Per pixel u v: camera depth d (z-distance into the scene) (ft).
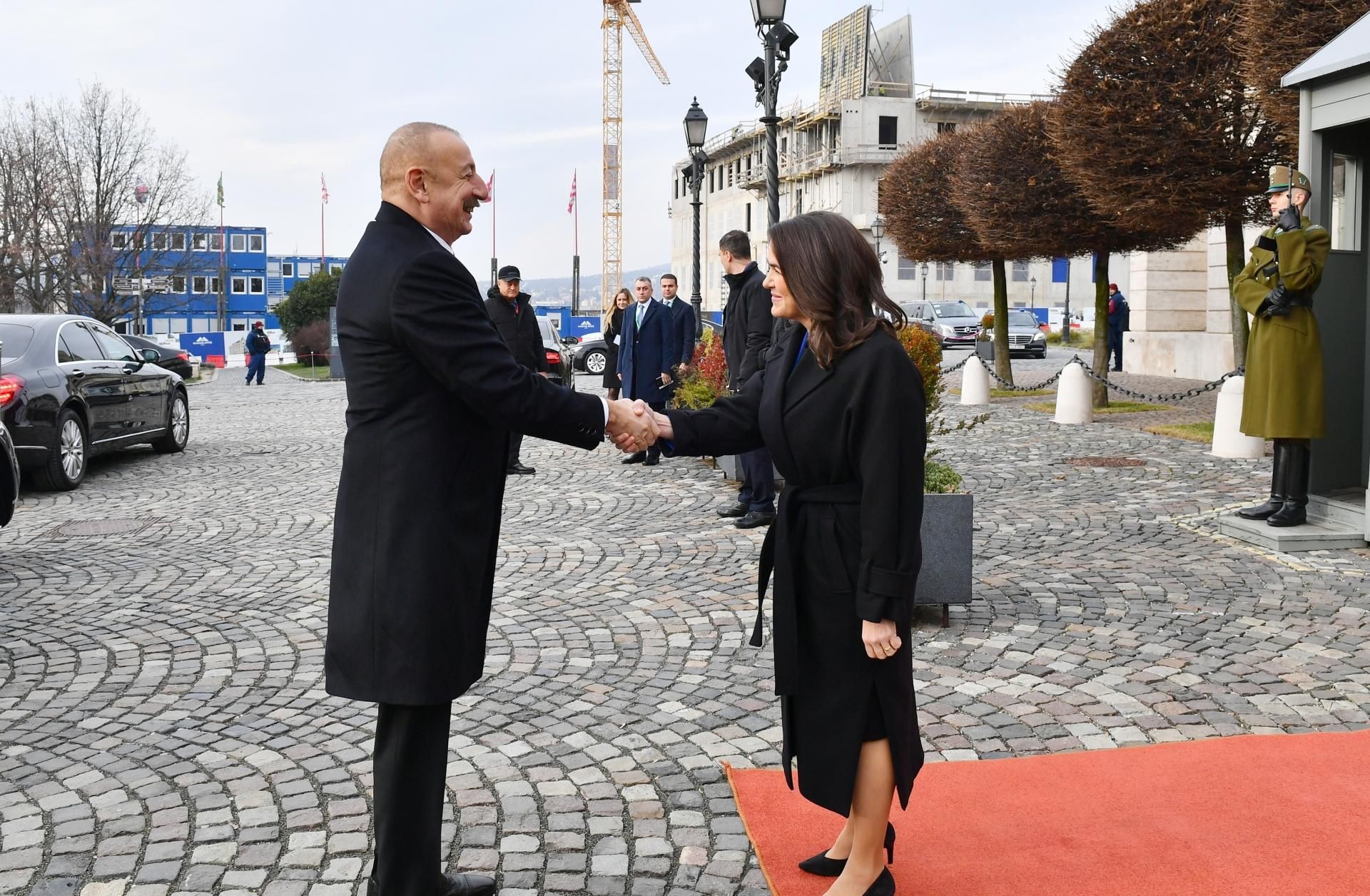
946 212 62.13
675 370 36.11
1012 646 16.07
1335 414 23.40
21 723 13.84
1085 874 9.57
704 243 272.51
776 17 35.94
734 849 10.24
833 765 8.68
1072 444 38.88
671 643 16.74
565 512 27.94
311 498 30.96
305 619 18.43
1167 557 21.35
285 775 12.10
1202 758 11.96
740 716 13.71
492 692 14.69
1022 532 23.99
